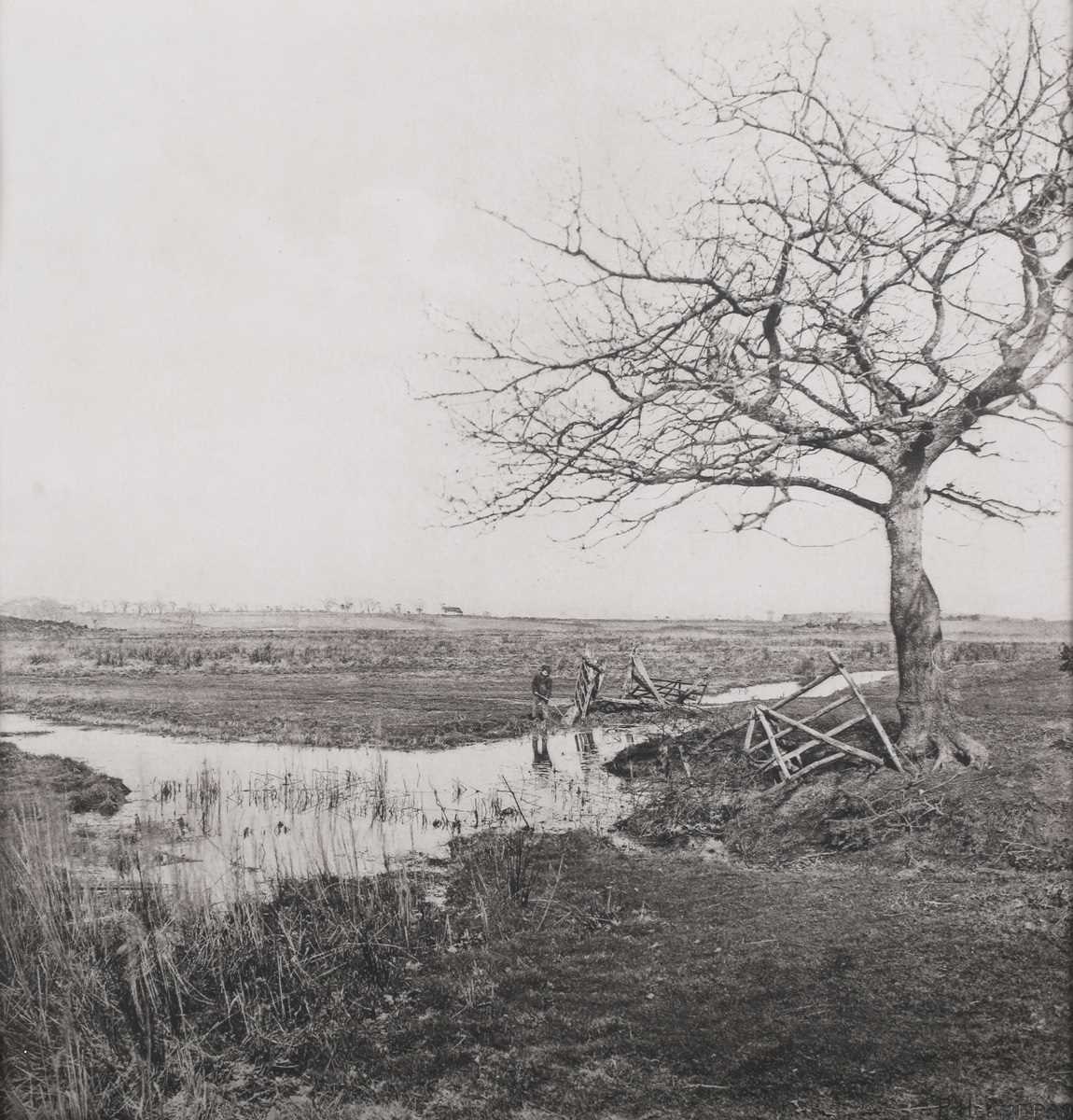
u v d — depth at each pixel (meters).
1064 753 9.77
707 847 10.27
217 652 42.91
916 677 10.34
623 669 33.19
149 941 7.35
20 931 7.32
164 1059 5.98
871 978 6.43
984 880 7.89
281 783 14.62
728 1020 6.12
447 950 7.59
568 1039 6.07
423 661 40.16
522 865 9.72
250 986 6.89
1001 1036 5.50
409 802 13.16
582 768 15.77
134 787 14.53
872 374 9.27
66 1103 5.41
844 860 9.01
